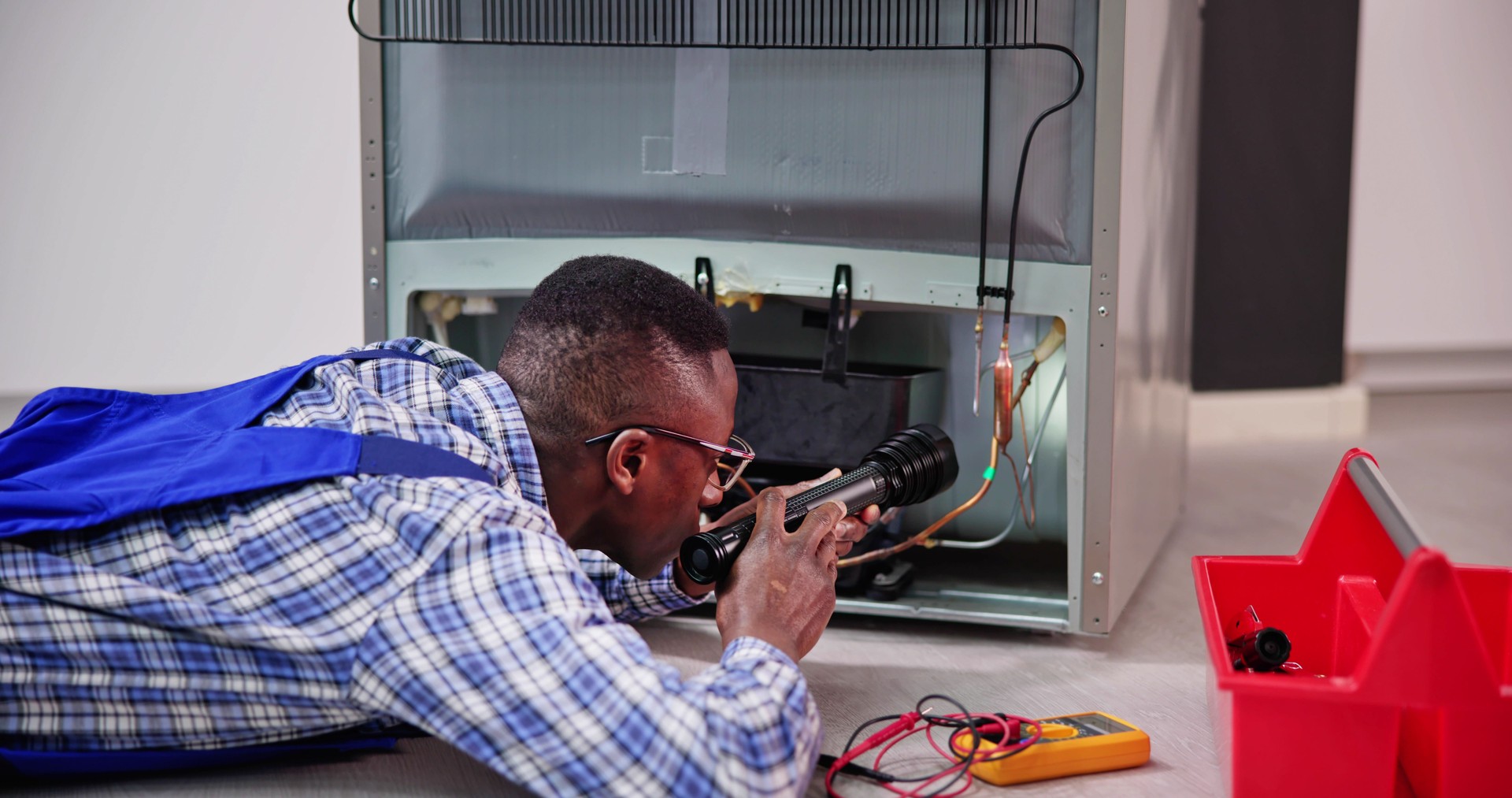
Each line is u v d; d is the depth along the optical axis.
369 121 1.47
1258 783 0.93
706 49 1.39
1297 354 2.98
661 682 0.81
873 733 1.17
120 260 2.89
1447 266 3.14
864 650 1.44
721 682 0.86
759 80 1.39
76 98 2.81
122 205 2.87
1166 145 1.67
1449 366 3.34
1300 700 0.91
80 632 0.87
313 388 1.06
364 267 1.51
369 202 1.49
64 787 1.00
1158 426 1.76
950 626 1.53
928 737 1.13
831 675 1.34
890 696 1.28
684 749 0.79
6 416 2.92
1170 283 1.82
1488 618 1.09
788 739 0.84
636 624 1.52
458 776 1.05
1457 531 1.98
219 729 0.93
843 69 1.36
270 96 2.86
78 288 2.89
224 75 2.84
